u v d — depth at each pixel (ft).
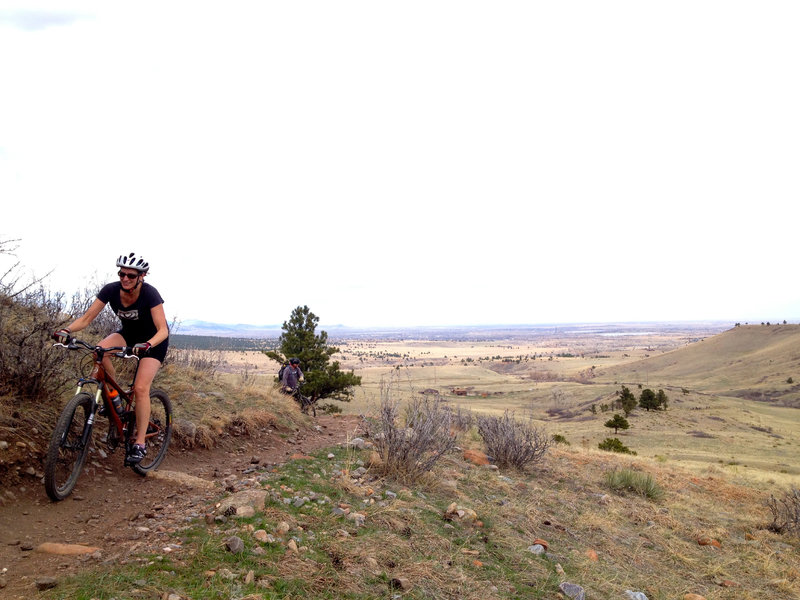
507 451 30.01
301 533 13.87
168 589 9.89
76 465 14.94
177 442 21.74
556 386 586.86
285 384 39.83
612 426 278.26
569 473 32.63
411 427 23.88
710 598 17.43
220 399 28.73
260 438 26.32
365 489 19.29
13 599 9.16
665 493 32.55
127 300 15.67
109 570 10.44
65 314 20.81
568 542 19.79
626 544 21.31
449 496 21.53
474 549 16.29
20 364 16.47
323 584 11.51
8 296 17.83
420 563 13.87
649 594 16.99
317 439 29.12
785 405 525.34
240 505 14.49
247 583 10.68
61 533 12.63
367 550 13.75
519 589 14.42
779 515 29.32
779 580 19.94
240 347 499.51
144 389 16.03
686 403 400.67
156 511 14.74
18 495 13.87
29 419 16.15
